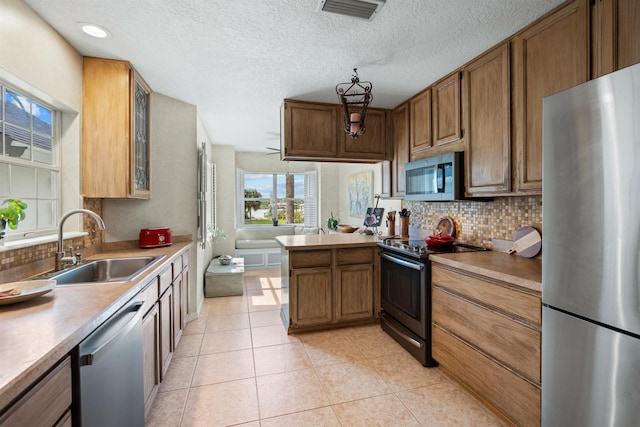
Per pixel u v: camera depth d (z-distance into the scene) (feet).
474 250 8.08
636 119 3.29
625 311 3.43
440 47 7.02
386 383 6.89
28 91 5.82
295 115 10.29
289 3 5.45
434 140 9.05
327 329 9.86
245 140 16.90
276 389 6.67
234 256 18.84
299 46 6.96
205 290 13.58
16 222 4.91
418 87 9.41
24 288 4.19
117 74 7.57
